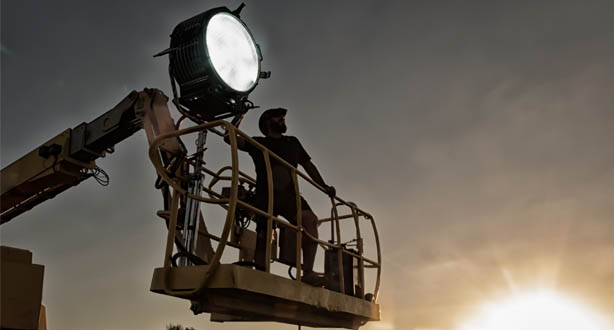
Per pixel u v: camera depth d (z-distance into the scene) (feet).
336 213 21.97
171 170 19.06
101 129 22.38
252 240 23.76
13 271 15.28
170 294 15.61
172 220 16.49
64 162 22.97
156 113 20.74
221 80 18.37
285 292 17.10
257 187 19.98
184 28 19.12
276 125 21.07
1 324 14.69
